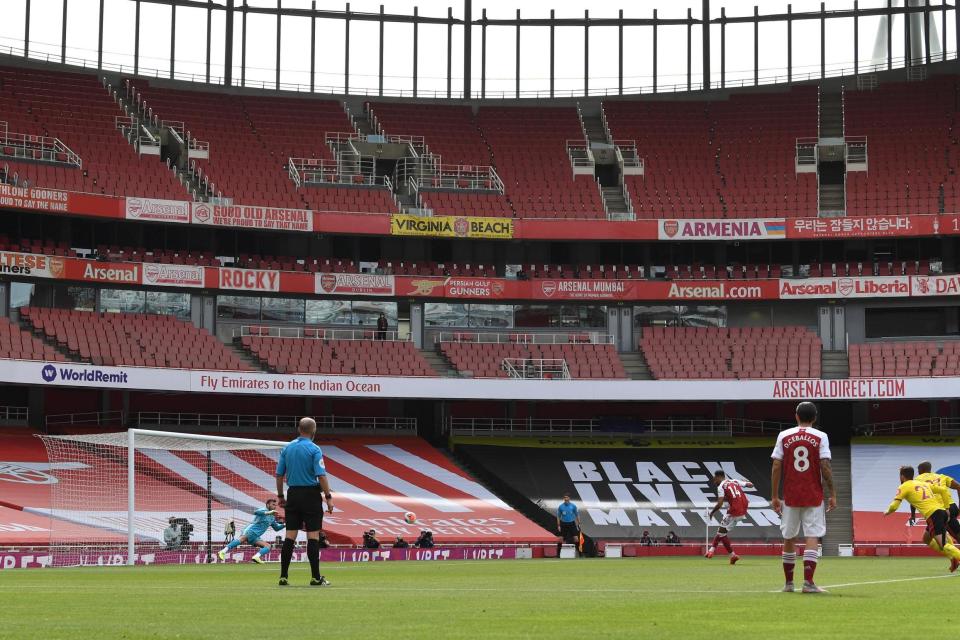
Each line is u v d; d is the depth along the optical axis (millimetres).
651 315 60969
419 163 64000
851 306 59531
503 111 69312
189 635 8438
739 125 67688
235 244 59562
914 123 65625
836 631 8500
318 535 15125
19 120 58188
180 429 53031
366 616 9977
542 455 54469
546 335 60281
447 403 58469
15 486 40812
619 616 9766
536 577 19453
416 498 47844
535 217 61875
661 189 63594
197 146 61219
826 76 70750
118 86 65312
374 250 61562
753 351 57969
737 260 62281
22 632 8625
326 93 69812
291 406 56656
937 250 60594
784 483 12539
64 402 52594
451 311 60156
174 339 53719
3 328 49406
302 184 60938
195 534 38062
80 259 52875
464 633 8477
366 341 56844
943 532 21297
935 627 8812
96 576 19969
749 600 11555
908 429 57156
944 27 69375
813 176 63594
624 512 49500
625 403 59188
